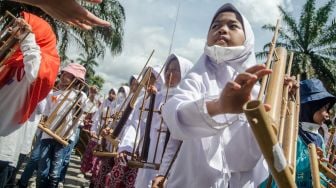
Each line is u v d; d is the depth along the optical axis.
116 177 4.18
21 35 3.08
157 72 4.38
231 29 2.09
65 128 5.68
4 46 3.05
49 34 3.47
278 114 1.37
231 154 1.95
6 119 3.23
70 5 1.43
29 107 3.26
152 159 3.60
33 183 6.43
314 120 3.05
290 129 1.64
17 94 3.23
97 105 7.74
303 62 28.45
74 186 7.08
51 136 5.19
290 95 1.86
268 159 0.98
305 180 2.40
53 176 5.31
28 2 1.44
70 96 5.76
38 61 3.16
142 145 3.74
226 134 1.95
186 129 1.60
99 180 5.21
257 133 0.95
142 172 3.67
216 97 1.56
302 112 3.07
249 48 2.10
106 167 5.17
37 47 3.20
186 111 1.54
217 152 1.92
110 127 4.88
